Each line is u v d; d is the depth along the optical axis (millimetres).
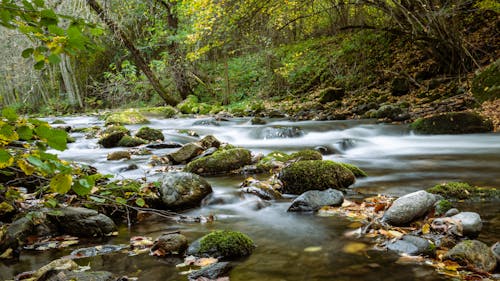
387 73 15844
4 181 3643
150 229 3232
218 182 4816
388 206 3412
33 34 1386
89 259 2553
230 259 2527
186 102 18469
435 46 13102
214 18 11469
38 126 1403
